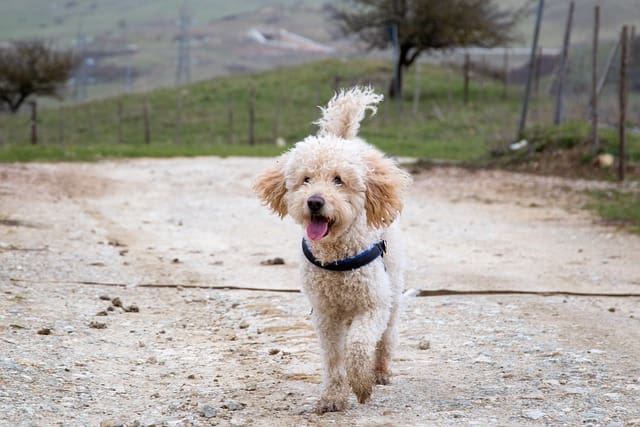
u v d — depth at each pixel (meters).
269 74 62.00
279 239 13.69
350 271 5.82
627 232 14.23
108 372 6.41
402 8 51.00
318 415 5.52
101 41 155.00
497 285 10.07
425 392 6.03
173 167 26.91
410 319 8.45
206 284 10.05
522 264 11.55
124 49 143.12
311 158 5.95
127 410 5.52
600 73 38.59
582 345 7.27
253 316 8.52
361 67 61.97
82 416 5.32
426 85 57.03
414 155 32.75
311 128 45.44
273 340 7.60
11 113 63.16
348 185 5.90
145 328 7.96
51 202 17.64
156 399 5.81
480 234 14.38
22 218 14.84
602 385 6.01
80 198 18.88
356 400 5.93
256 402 5.80
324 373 5.87
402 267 6.57
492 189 20.75
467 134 41.31
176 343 7.47
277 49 141.25
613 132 24.50
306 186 5.88
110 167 26.55
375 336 5.75
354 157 5.99
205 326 8.17
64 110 55.91
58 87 66.88
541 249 12.84
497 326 8.07
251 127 41.00
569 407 5.49
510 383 6.14
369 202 6.03
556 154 24.19
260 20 171.25
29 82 61.53
